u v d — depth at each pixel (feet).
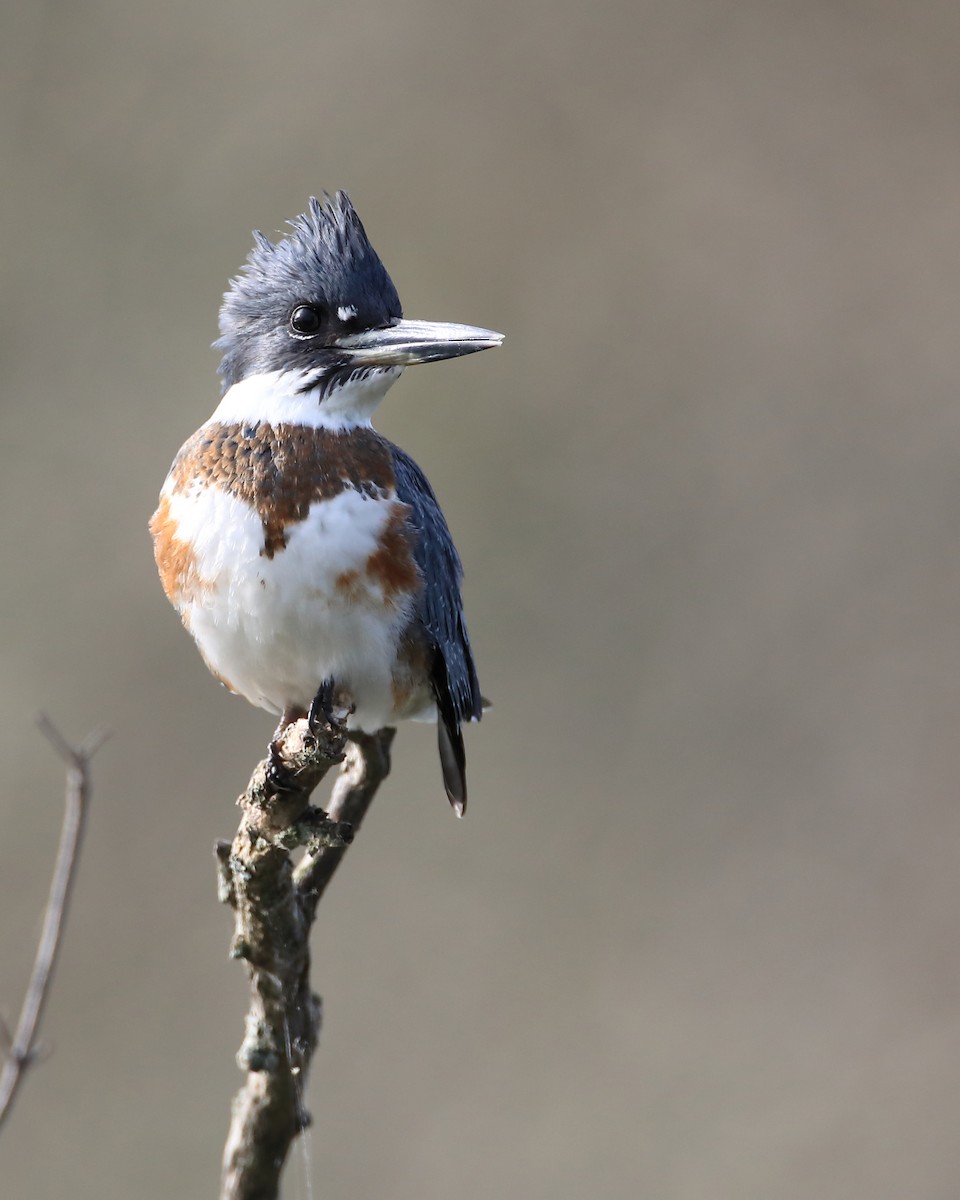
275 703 29.91
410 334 29.27
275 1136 26.61
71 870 24.45
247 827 24.88
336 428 28.86
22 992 51.19
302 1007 26.48
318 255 29.66
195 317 62.18
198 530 27.89
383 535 27.86
